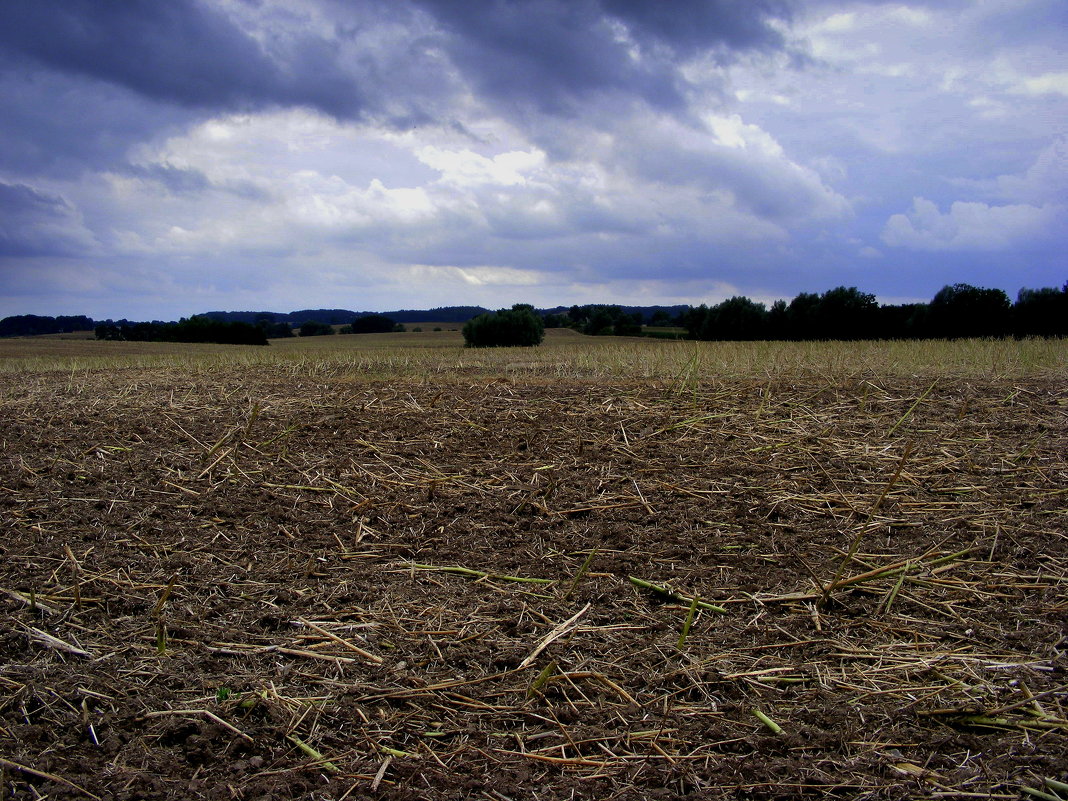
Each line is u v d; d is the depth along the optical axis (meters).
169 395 9.66
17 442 7.16
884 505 5.29
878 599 4.02
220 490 5.83
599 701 3.15
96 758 2.78
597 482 5.84
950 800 2.52
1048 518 4.94
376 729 2.98
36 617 3.88
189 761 2.79
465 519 5.21
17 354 36.03
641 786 2.63
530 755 2.79
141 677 3.33
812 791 2.58
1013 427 7.05
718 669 3.35
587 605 3.96
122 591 4.15
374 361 15.34
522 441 6.96
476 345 49.62
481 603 4.02
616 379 10.52
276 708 3.07
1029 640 3.54
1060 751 2.74
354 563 4.57
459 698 3.18
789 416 7.71
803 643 3.58
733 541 4.80
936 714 2.98
